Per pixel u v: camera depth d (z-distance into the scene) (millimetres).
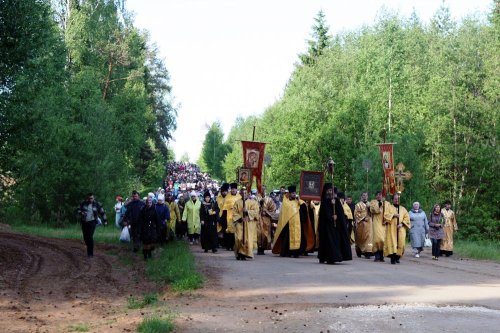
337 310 11930
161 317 11219
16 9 23781
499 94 46156
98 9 52938
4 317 11664
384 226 22594
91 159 44062
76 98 46250
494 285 16156
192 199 29438
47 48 30000
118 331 10508
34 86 26094
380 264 21672
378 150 41938
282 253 24094
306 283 15734
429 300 13172
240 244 21922
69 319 11648
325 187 21453
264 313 11812
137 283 16516
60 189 43562
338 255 20922
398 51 60500
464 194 47094
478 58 48500
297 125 52469
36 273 18203
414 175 40375
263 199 25922
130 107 54938
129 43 56344
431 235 25188
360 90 53969
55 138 35125
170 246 25297
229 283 15711
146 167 71938
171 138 76688
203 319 11297
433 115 47688
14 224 42938
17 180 34406
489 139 47188
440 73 49469
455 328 10383
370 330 10242
